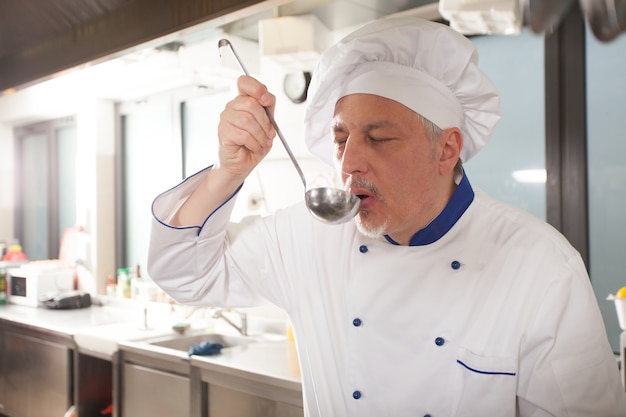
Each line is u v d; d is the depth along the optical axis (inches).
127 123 166.6
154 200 42.4
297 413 82.8
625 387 71.7
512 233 42.5
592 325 38.4
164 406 102.2
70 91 154.5
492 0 67.8
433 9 93.7
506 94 95.1
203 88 140.0
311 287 46.9
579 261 40.4
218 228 44.1
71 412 121.3
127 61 121.5
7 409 142.9
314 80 42.6
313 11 94.1
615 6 20.5
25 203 201.5
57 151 186.7
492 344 40.0
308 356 46.0
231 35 106.7
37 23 48.3
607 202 86.7
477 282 41.4
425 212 40.9
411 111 38.6
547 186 90.4
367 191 37.9
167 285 46.4
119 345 110.8
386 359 42.8
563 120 88.9
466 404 40.0
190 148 148.3
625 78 84.6
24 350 137.6
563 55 88.5
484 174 97.9
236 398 91.3
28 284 162.9
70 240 176.1
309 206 37.7
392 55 39.2
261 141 39.4
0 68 55.9
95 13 44.8
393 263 43.4
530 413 40.6
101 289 164.1
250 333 120.6
